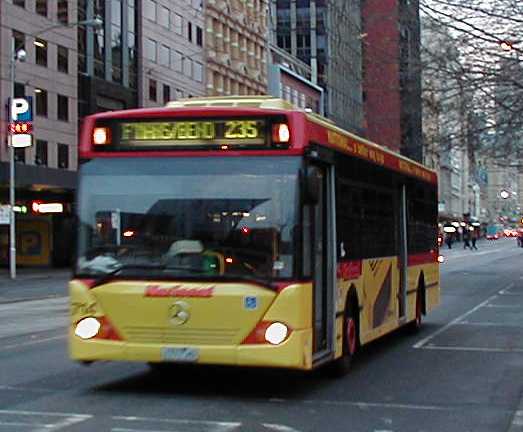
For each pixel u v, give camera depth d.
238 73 79.12
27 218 57.53
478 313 22.22
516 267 50.91
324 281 10.80
